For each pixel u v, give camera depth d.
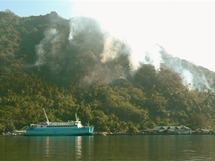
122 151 120.38
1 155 108.19
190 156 103.69
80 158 100.19
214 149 127.50
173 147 137.88
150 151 119.69
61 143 171.62
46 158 100.31
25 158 100.25
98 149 129.75
